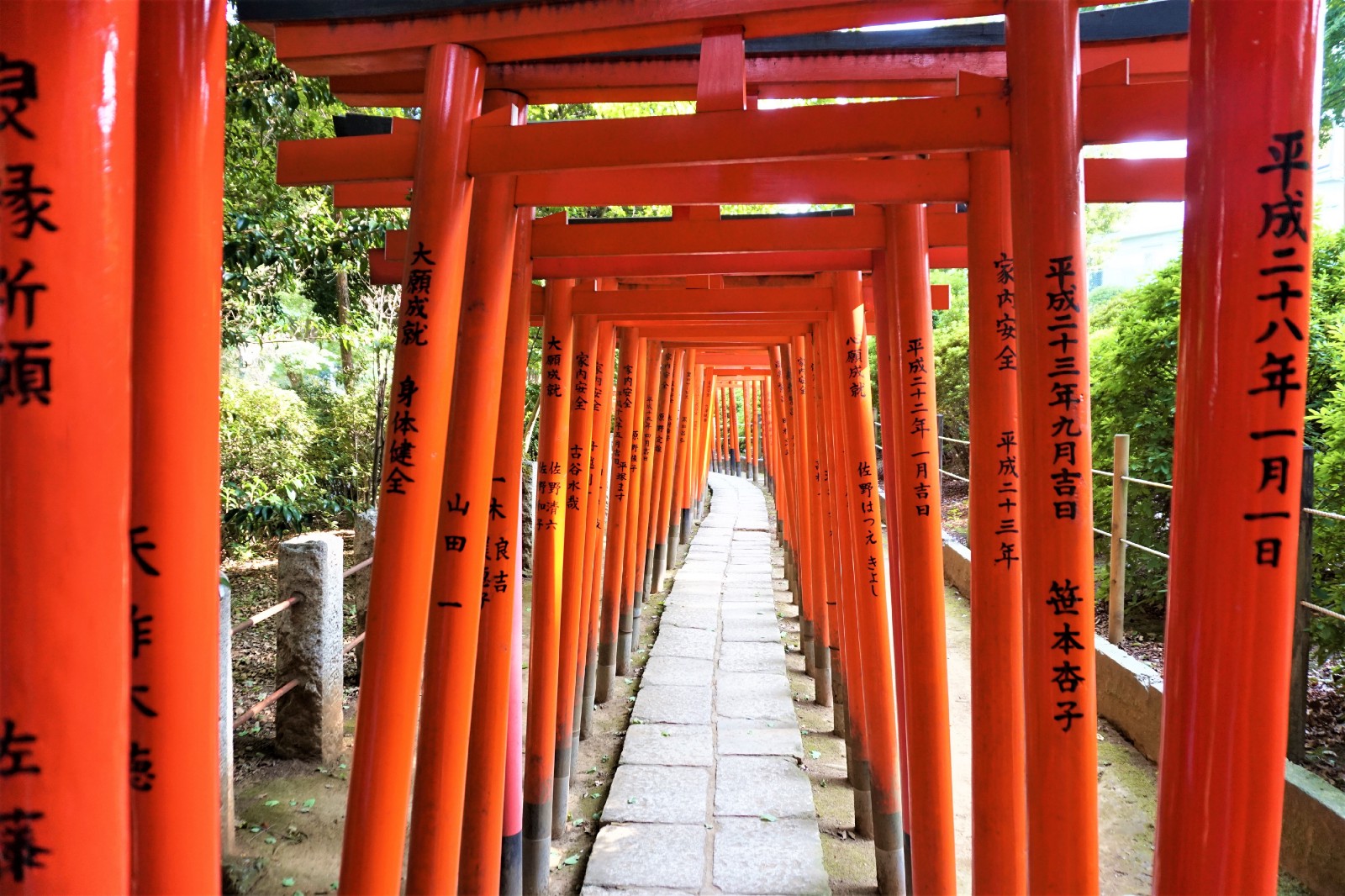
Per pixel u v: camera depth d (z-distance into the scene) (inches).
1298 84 52.7
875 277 140.9
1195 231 55.7
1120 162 110.5
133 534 49.4
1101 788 176.1
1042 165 76.8
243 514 275.1
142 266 49.5
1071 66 76.8
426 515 86.8
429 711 97.9
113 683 40.4
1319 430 199.8
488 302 101.1
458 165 90.7
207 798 51.2
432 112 91.0
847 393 162.4
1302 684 148.7
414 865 98.0
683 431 454.9
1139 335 237.0
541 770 155.3
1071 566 75.3
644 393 293.3
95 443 39.8
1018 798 95.7
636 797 181.5
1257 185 53.0
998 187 98.4
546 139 89.5
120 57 40.5
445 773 97.3
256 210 243.0
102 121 39.8
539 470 163.2
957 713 227.3
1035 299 76.8
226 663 142.9
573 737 208.5
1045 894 76.1
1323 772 153.3
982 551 98.0
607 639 255.6
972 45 103.8
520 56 94.0
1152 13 99.1
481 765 123.0
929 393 120.8
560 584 161.6
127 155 41.0
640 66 105.8
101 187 39.8
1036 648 76.6
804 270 145.8
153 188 49.4
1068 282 75.8
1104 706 207.3
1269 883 53.7
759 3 84.0
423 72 107.5
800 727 235.1
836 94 108.4
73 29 39.1
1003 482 97.6
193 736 50.4
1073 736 75.5
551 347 165.6
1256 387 53.2
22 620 38.8
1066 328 75.7
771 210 416.2
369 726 84.4
